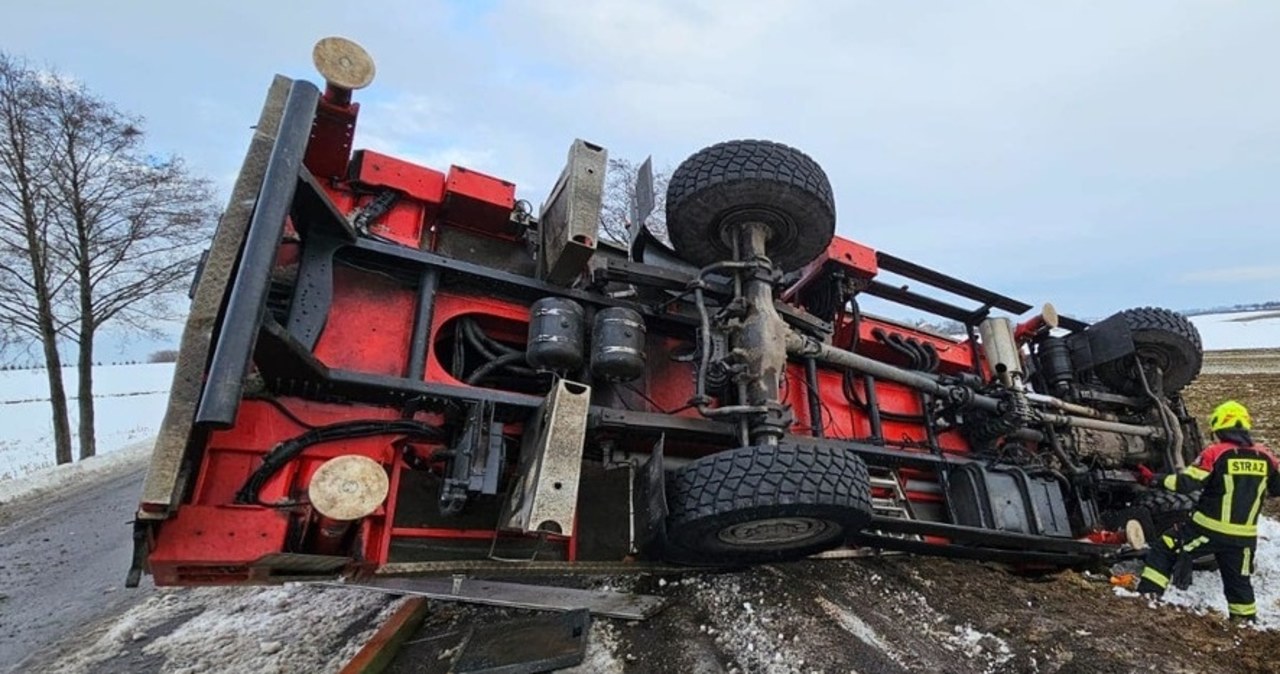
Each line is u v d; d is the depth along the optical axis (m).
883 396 4.81
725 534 2.81
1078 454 5.27
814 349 3.73
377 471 2.17
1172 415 5.79
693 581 3.62
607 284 3.54
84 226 13.23
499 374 3.28
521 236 3.66
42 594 4.52
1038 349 5.97
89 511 7.31
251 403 2.49
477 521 2.87
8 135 12.52
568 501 2.38
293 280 2.83
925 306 5.38
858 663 2.80
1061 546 4.06
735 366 3.10
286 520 2.35
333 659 3.05
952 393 4.44
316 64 2.84
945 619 3.38
